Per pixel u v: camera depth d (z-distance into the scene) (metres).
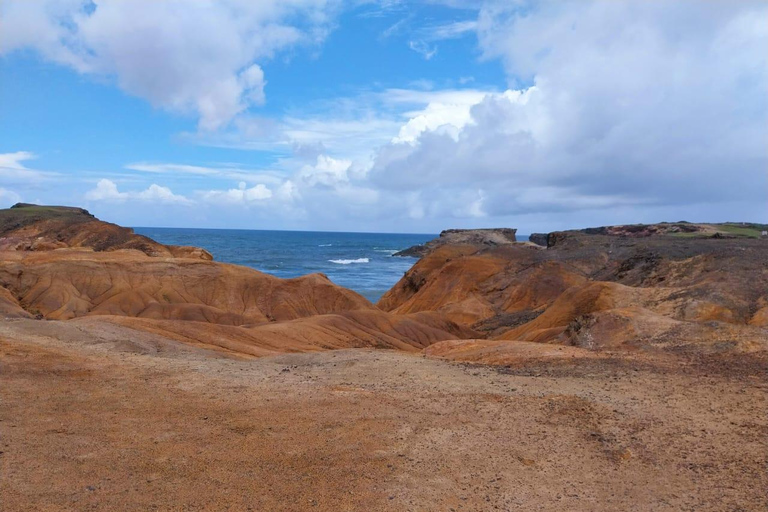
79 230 113.81
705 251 55.41
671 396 12.00
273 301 68.50
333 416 10.70
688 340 18.22
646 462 8.57
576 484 7.84
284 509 7.05
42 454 8.60
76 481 7.70
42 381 13.02
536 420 10.48
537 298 67.56
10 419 10.21
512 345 20.16
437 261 90.25
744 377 13.41
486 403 11.58
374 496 7.41
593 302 40.00
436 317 55.94
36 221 117.62
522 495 7.49
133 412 10.94
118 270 66.25
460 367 15.70
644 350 17.77
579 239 82.94
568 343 22.94
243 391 12.69
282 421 10.43
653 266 55.84
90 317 32.31
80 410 10.97
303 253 197.25
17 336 18.58
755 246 53.12
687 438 9.52
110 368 14.80
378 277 129.12
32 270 63.00
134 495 7.34
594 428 10.05
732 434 9.66
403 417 10.62
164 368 15.20
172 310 57.72
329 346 41.41
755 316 31.36
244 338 36.06
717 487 7.70
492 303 71.44
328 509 7.06
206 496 7.38
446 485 7.75
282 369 15.98
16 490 7.32
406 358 17.41
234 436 9.62
